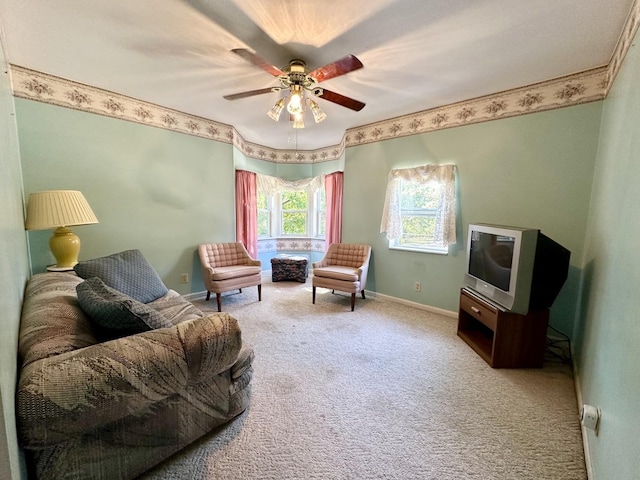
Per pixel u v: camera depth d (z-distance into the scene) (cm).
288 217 573
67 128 259
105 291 141
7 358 77
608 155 189
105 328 130
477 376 203
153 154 318
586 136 231
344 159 414
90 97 269
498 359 213
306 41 189
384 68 226
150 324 130
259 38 186
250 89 271
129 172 301
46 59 218
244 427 151
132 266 228
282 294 407
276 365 215
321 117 232
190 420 132
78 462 102
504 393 183
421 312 333
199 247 357
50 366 91
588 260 212
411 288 352
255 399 174
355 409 166
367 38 186
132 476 116
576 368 206
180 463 128
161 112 320
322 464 129
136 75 245
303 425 153
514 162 267
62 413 87
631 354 97
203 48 200
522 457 134
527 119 258
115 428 109
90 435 104
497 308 214
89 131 271
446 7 157
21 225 186
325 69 183
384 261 375
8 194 124
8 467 64
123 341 108
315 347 245
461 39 187
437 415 162
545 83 246
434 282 331
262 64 182
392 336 268
